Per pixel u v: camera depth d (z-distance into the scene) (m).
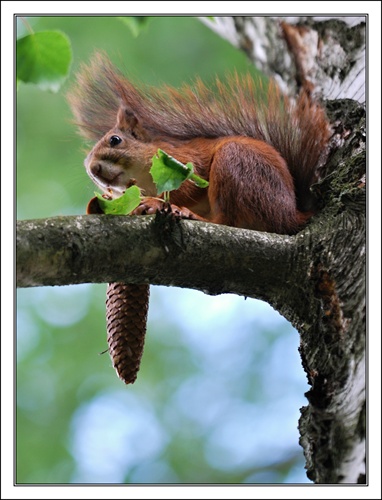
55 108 12.53
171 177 5.48
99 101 9.09
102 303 12.10
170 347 11.98
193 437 11.30
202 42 12.62
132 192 5.57
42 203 12.18
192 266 5.79
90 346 11.82
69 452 11.10
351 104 7.29
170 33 12.63
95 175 8.60
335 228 6.21
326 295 6.05
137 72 12.29
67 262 5.38
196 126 8.53
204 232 5.84
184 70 12.45
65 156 12.34
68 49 6.05
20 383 11.44
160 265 5.68
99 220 5.55
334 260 6.10
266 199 7.39
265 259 6.04
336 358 5.89
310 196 7.53
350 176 6.51
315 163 7.51
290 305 6.23
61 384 11.54
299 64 8.13
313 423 5.84
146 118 8.70
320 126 7.50
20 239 5.29
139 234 5.59
